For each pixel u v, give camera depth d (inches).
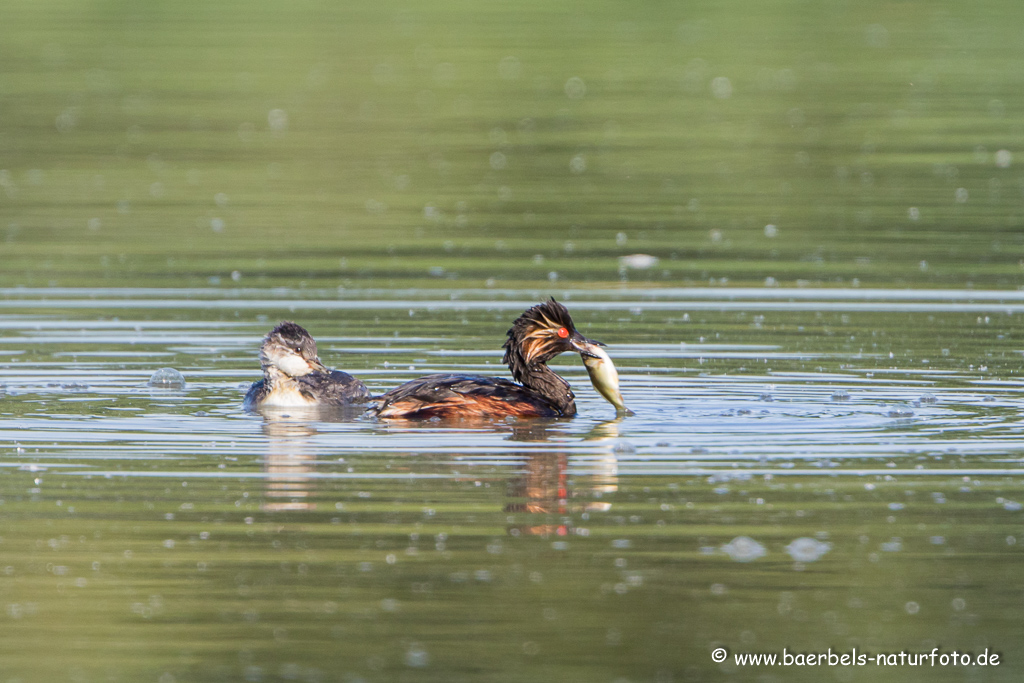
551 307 549.3
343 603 361.4
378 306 761.0
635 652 337.4
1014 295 780.0
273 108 1496.1
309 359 558.6
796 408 553.0
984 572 378.3
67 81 1598.2
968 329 700.7
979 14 2063.2
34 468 469.1
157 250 918.4
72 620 352.5
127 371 621.3
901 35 1918.1
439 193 1125.7
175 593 366.9
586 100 1541.6
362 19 2041.1
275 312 745.0
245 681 323.6
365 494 442.3
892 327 706.8
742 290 799.1
